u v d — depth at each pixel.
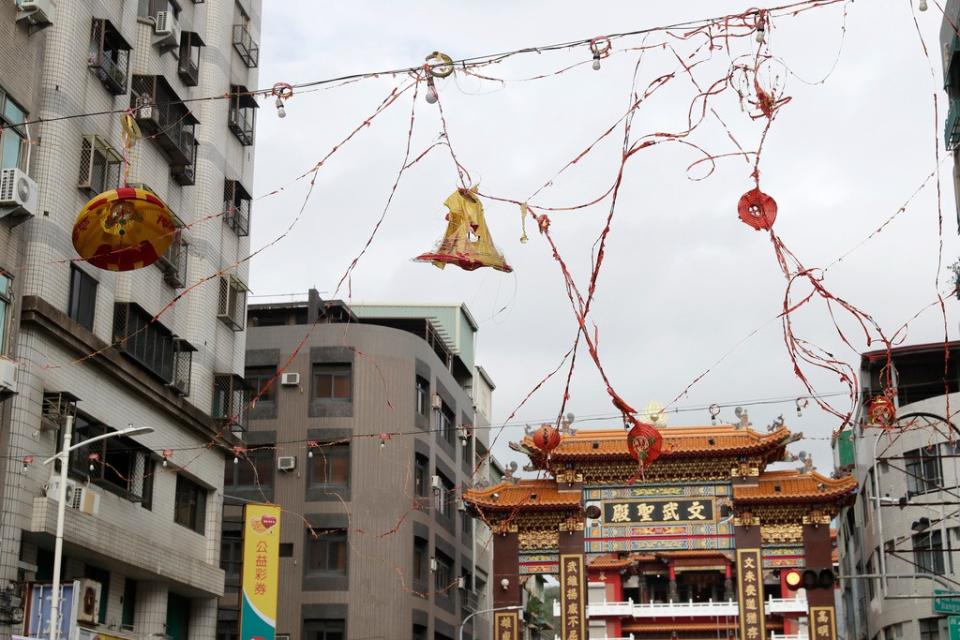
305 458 58.53
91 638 32.28
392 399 60.47
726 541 54.34
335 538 57.56
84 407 33.44
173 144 38.59
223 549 57.94
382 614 56.50
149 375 37.06
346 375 60.28
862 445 64.19
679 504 55.19
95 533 32.62
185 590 40.19
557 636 59.75
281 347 60.56
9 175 29.72
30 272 31.44
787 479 54.84
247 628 42.69
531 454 56.50
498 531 56.12
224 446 42.62
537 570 55.62
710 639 62.12
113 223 19.30
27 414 30.41
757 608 52.84
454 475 69.88
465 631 70.62
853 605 73.19
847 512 74.81
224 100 44.41
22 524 29.94
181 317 40.88
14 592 29.41
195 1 42.75
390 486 58.81
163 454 37.50
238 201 45.19
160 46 39.25
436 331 71.00
